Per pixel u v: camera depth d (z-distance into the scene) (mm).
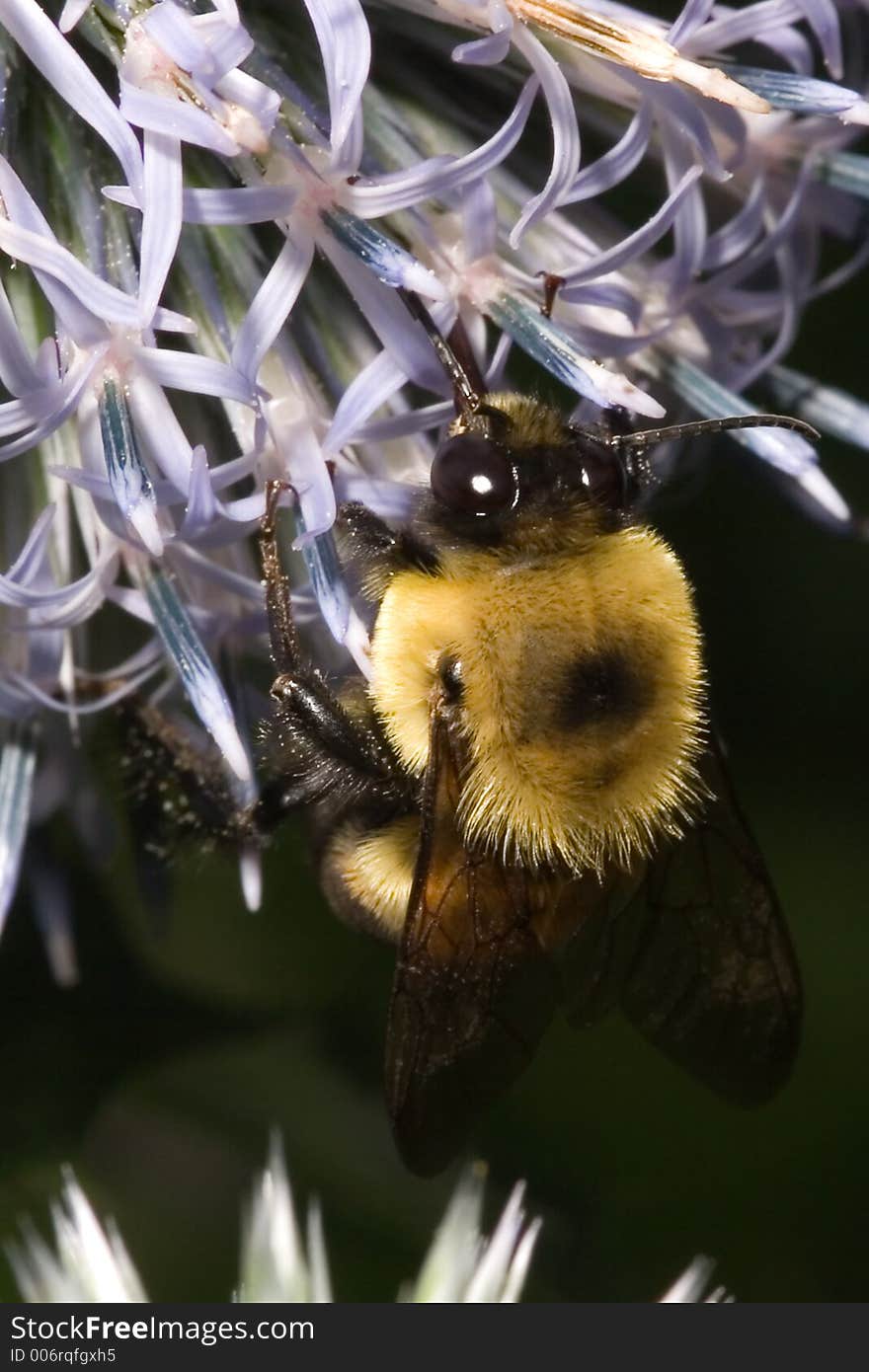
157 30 94
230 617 103
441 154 100
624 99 101
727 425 101
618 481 101
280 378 100
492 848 101
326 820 106
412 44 104
